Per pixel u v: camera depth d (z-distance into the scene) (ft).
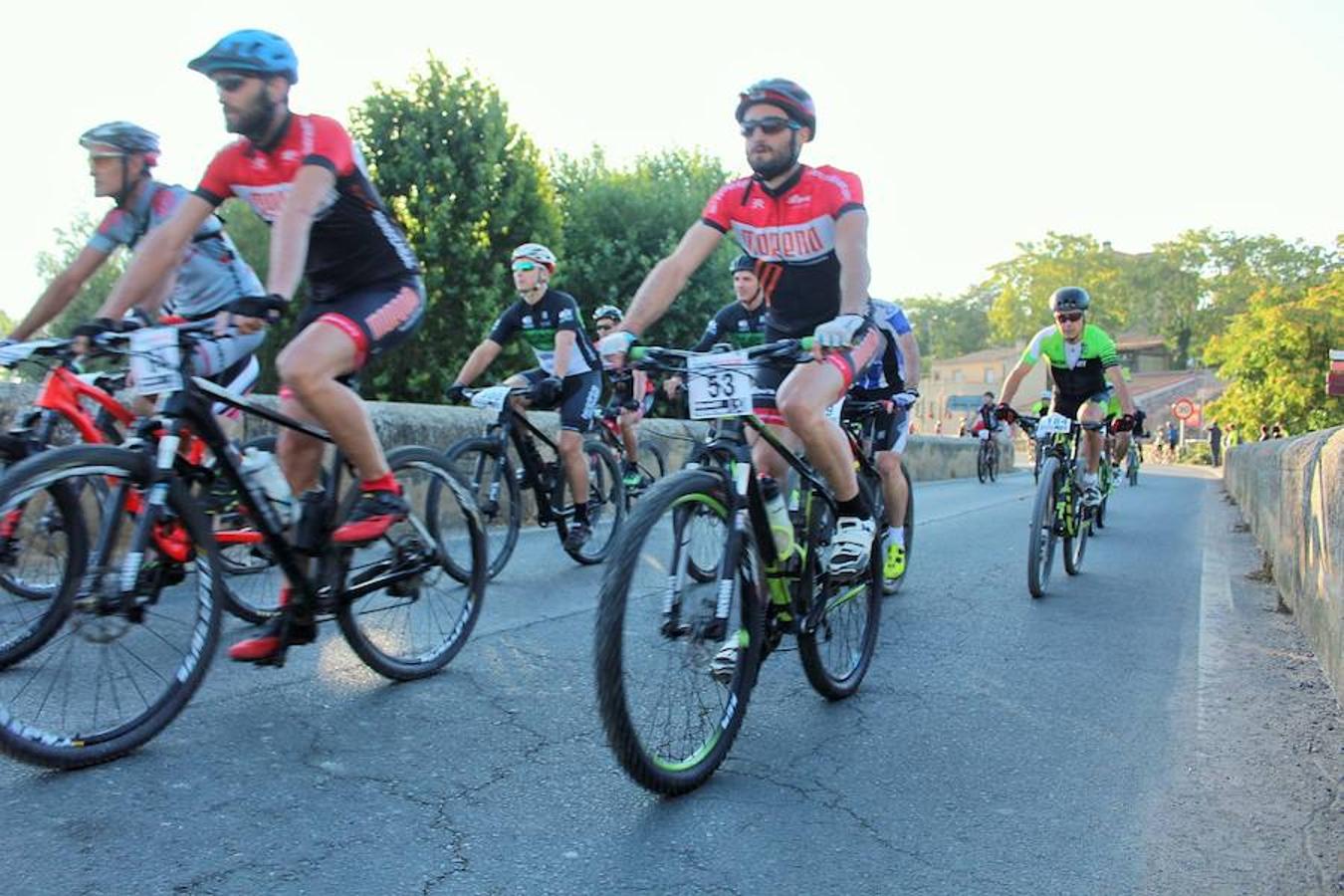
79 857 7.27
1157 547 27.58
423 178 63.31
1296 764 10.14
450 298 63.52
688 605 9.05
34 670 9.77
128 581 8.82
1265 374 114.83
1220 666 14.01
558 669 12.84
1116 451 32.63
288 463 10.59
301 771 9.11
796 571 10.59
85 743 8.75
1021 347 294.66
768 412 11.45
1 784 8.43
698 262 11.51
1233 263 305.53
